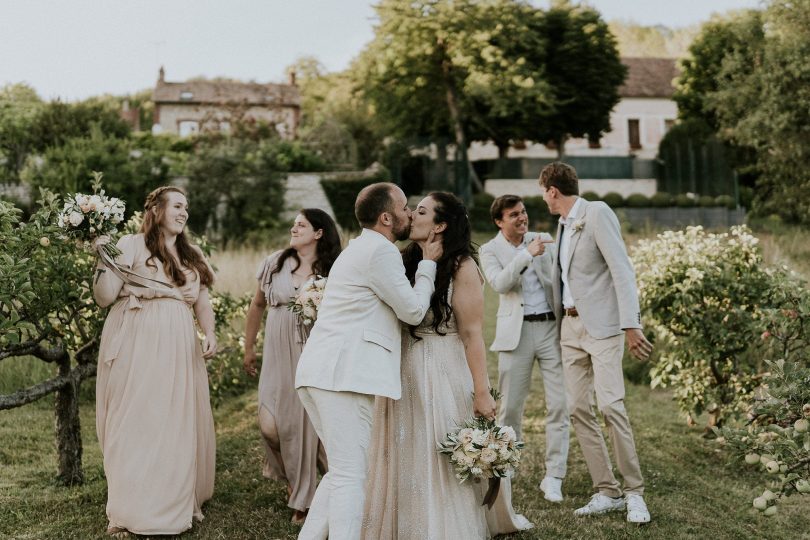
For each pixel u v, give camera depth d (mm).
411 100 26984
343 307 3104
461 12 24922
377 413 3340
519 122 27828
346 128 25719
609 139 37719
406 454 3254
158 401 3652
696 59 33594
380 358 3057
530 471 4742
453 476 3184
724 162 26406
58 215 3734
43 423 5723
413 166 25359
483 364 3268
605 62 28531
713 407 5551
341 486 2992
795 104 19297
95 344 4469
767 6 20562
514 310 4508
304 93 42750
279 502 4125
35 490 4234
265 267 4148
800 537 3713
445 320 3283
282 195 19266
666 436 5641
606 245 3949
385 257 3078
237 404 6574
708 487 4488
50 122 23016
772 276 5281
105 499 4105
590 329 3973
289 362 3945
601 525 3768
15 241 3766
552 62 28297
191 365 3820
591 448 4059
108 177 17500
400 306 3070
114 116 24391
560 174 4168
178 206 3908
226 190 18312
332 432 3021
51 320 4289
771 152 20484
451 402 3252
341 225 20750
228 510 3986
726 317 5309
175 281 3871
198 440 3898
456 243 3328
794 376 3359
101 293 3746
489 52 24547
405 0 25578
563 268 4141
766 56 20344
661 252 5805
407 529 3186
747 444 3223
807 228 19781
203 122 24344
